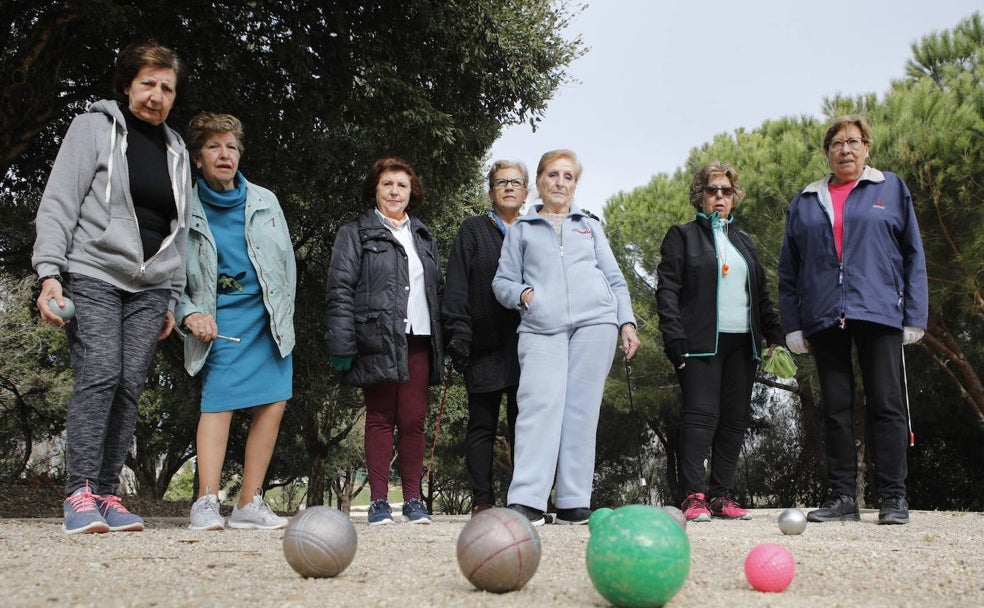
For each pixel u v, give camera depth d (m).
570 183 4.61
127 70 3.83
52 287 3.46
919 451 17.22
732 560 2.86
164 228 3.90
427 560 2.77
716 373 5.09
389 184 4.86
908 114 10.92
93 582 2.26
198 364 4.05
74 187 3.65
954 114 10.79
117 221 3.68
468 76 10.78
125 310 3.79
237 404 4.11
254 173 10.51
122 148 3.74
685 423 5.07
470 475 4.94
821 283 4.85
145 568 2.52
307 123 10.24
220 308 4.15
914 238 4.80
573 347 4.43
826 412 4.95
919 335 4.73
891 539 3.78
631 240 15.17
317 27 9.48
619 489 23.22
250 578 2.36
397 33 9.92
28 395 19.05
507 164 5.20
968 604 2.16
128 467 26.14
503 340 4.88
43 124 8.27
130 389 3.79
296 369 14.12
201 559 2.73
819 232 4.89
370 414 4.69
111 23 7.70
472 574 2.13
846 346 4.92
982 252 10.82
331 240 13.62
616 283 4.68
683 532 2.02
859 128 4.95
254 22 9.30
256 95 10.27
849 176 4.98
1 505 9.76
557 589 2.23
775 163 12.45
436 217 13.02
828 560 2.91
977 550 3.31
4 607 1.91
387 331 4.52
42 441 22.73
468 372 4.93
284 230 4.39
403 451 4.76
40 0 8.73
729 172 5.32
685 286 5.19
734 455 5.32
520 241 4.53
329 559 2.33
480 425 4.95
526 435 4.25
